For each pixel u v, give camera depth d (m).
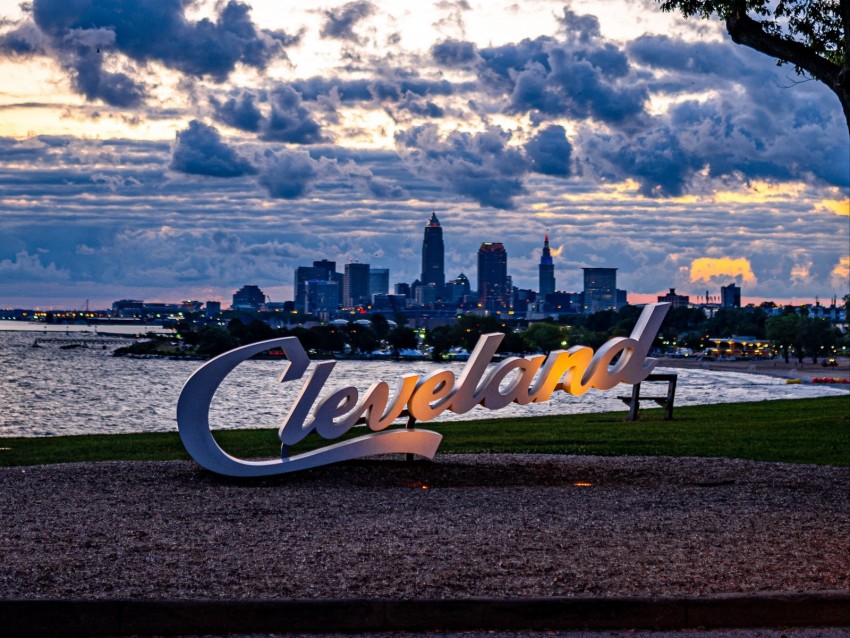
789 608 8.45
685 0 16.06
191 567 9.54
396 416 17.97
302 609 8.17
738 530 11.64
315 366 17.02
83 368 185.38
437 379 17.80
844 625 8.45
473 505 13.56
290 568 9.52
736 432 26.14
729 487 15.60
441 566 9.64
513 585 8.96
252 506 13.38
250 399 89.38
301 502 13.78
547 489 15.36
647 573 9.42
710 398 84.38
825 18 17.28
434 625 8.25
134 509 13.02
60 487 14.84
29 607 8.02
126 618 8.06
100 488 14.84
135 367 193.00
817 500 14.10
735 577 9.29
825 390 103.31
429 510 13.11
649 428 28.02
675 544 10.79
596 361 19.41
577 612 8.30
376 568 9.54
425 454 18.00
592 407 60.12
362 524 11.99
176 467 17.33
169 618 8.09
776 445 22.61
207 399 15.97
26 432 57.53
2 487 14.78
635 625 8.33
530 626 8.28
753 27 15.30
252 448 24.03
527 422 32.19
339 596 8.53
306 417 17.27
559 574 9.36
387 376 163.75
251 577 9.16
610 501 13.95
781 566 9.74
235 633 8.12
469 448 22.34
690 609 8.38
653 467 18.16
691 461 19.08
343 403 17.28
